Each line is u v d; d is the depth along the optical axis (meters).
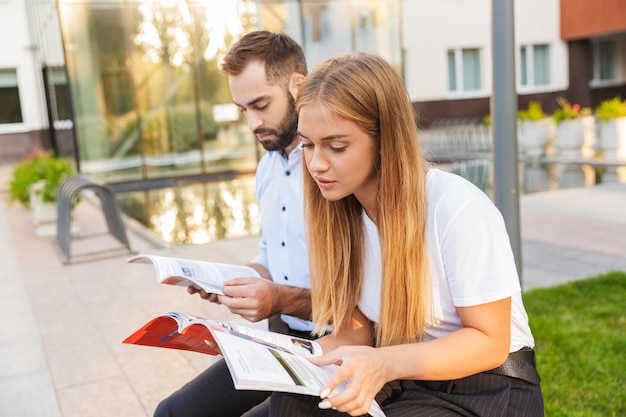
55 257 6.30
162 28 12.26
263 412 1.56
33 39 16.19
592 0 18.09
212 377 1.68
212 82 12.84
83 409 2.88
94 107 12.08
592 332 3.25
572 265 4.75
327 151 1.28
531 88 19.39
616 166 10.31
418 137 1.31
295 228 1.91
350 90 1.22
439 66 18.41
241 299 1.60
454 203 1.27
